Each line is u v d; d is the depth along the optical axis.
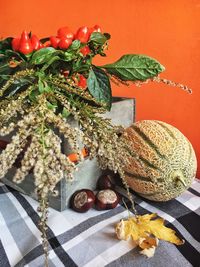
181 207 0.57
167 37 0.83
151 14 0.83
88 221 0.52
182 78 0.83
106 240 0.48
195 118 0.83
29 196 0.59
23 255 0.45
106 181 0.60
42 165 0.28
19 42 0.44
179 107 0.85
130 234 0.47
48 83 0.41
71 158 0.48
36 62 0.42
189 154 0.55
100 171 0.61
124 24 0.88
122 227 0.48
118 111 0.64
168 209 0.56
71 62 0.48
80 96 0.43
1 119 0.34
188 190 0.63
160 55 0.85
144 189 0.55
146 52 0.87
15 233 0.49
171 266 0.44
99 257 0.44
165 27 0.82
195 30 0.78
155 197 0.56
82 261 0.44
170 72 0.85
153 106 0.90
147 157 0.52
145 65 0.47
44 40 0.50
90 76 0.48
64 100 0.39
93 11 0.91
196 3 0.76
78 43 0.46
